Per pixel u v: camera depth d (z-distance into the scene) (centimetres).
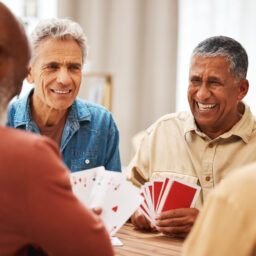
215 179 171
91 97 422
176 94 429
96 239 83
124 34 446
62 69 162
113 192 136
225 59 155
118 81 451
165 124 191
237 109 175
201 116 164
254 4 393
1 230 78
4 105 86
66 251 80
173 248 132
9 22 83
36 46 162
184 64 418
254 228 69
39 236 79
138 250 129
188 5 415
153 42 437
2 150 77
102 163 188
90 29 456
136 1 438
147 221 152
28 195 76
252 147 168
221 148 171
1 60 82
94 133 186
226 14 403
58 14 446
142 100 445
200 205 172
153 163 187
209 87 159
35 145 79
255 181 71
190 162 178
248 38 396
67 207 79
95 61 455
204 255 73
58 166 81
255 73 392
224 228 72
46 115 175
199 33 412
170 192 146
